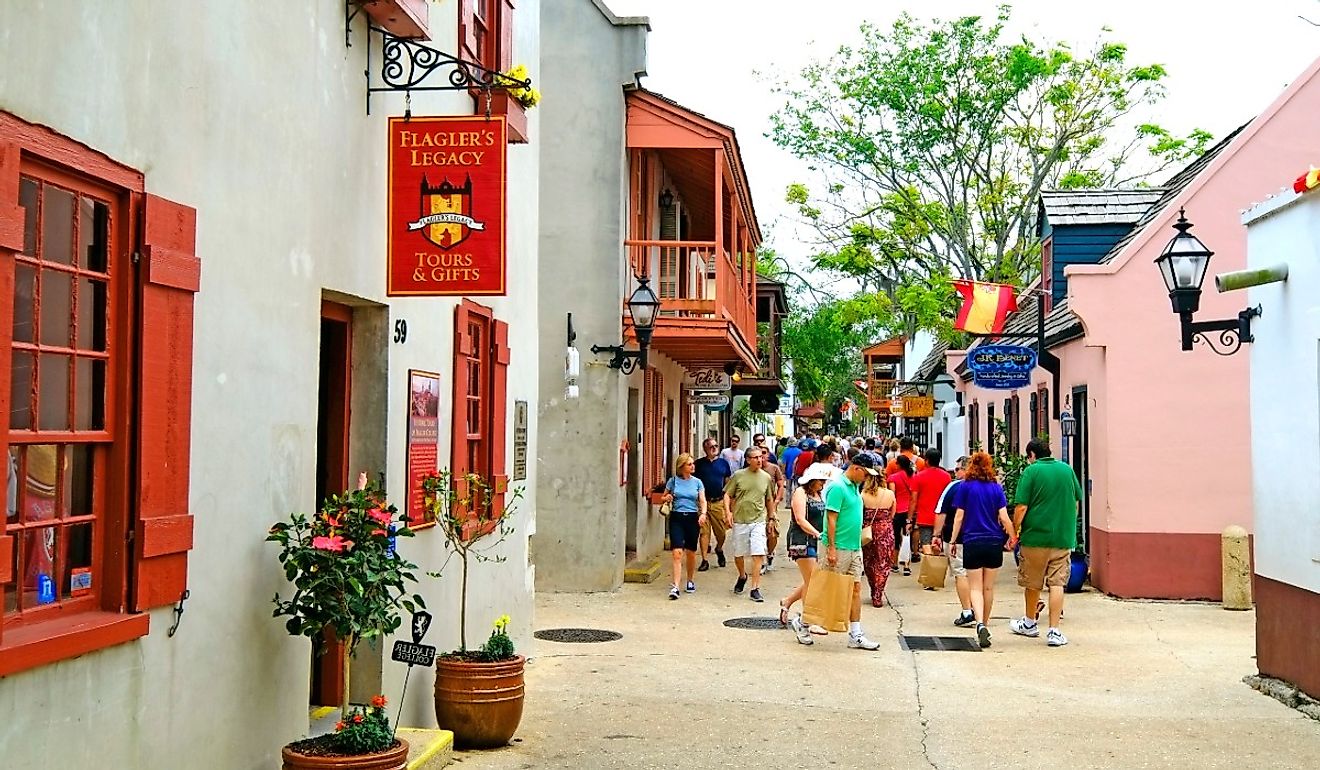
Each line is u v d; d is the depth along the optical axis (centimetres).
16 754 424
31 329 456
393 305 764
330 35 681
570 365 1541
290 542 631
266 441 611
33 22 429
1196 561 1580
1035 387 2088
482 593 973
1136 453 1598
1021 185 3503
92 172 465
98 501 495
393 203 725
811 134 3534
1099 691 1022
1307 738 859
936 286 3316
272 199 613
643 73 1678
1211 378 1588
